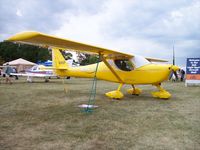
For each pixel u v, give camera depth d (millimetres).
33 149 3238
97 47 7266
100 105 7023
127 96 9352
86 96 9188
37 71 20625
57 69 12023
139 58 8711
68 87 13602
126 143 3502
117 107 6676
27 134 3949
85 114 5629
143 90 11922
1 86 14273
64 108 6453
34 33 4746
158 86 8703
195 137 3809
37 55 62469
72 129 4281
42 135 3895
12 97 8812
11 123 4719
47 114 5613
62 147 3320
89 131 4148
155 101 7949
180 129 4297
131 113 5797
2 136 3832
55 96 9172
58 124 4648
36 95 9492
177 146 3375
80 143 3496
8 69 17016
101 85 15453
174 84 16906
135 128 4363
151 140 3646
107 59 9234
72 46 6969
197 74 15219
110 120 5012
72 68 11352
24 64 34781
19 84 16312
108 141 3592
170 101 7961
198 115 5570
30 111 5996
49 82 19125
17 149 3234
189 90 12023
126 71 8773
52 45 6512
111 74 9312
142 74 8492
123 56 8773
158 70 8180
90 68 10359
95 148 3285
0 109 6270
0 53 62000
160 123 4762
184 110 6230
